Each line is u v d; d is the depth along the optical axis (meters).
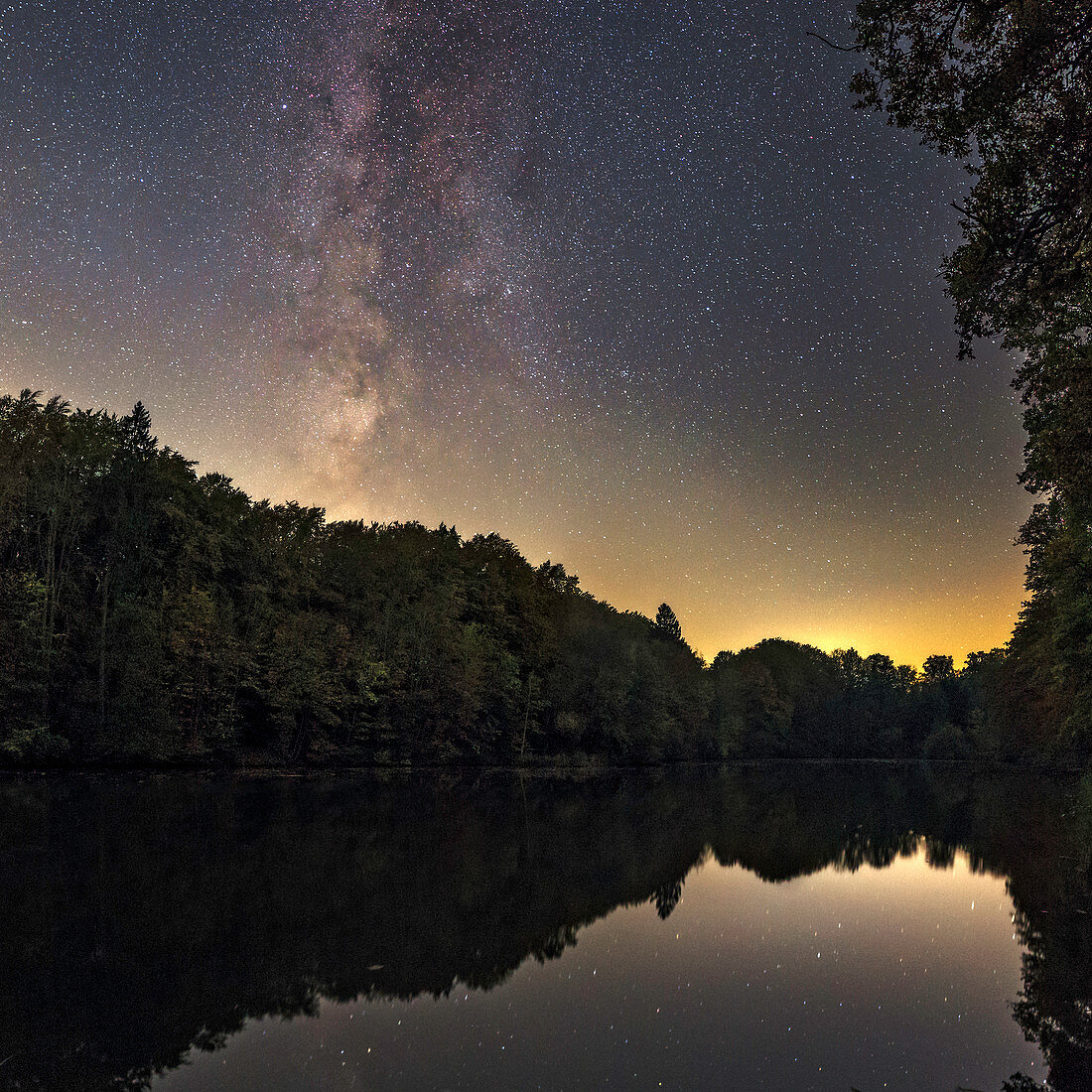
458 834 28.92
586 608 95.31
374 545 71.00
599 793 51.44
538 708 78.56
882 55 12.27
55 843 22.64
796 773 91.88
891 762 132.12
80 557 46.41
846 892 21.59
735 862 26.34
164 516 49.94
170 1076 9.30
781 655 156.12
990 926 17.94
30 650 41.75
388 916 16.77
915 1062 10.20
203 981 12.52
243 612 54.69
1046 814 44.47
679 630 161.75
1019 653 46.59
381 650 63.44
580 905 18.89
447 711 65.38
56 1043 10.15
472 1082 9.28
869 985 13.50
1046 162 11.70
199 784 40.72
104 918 15.52
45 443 45.28
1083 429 16.03
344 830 28.12
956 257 13.52
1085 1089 9.49
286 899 17.61
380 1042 10.45
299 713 56.16
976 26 11.52
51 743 40.91
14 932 14.51
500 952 14.82
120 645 45.41
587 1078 9.48
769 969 14.35
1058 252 12.51
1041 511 35.59
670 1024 11.42
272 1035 10.57
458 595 74.44
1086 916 19.17
